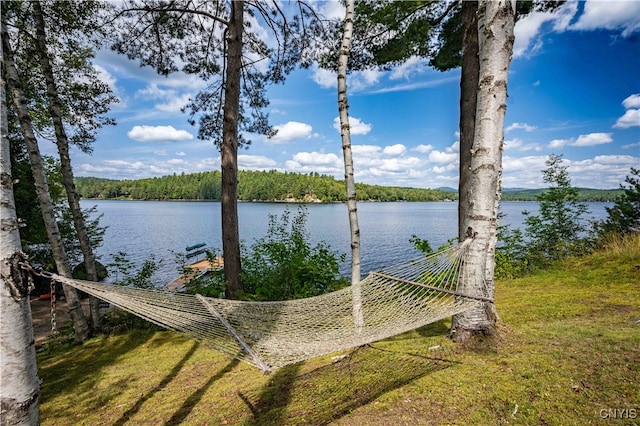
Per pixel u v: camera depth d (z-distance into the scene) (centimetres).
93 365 421
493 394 222
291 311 310
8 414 143
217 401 291
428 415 214
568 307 386
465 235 305
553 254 732
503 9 279
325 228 2977
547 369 240
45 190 484
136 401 318
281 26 729
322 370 314
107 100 657
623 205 746
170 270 1565
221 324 252
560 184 805
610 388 210
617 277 508
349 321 284
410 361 289
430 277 315
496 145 289
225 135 636
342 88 385
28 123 460
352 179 382
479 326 298
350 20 387
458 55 629
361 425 215
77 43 578
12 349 146
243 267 697
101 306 855
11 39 517
